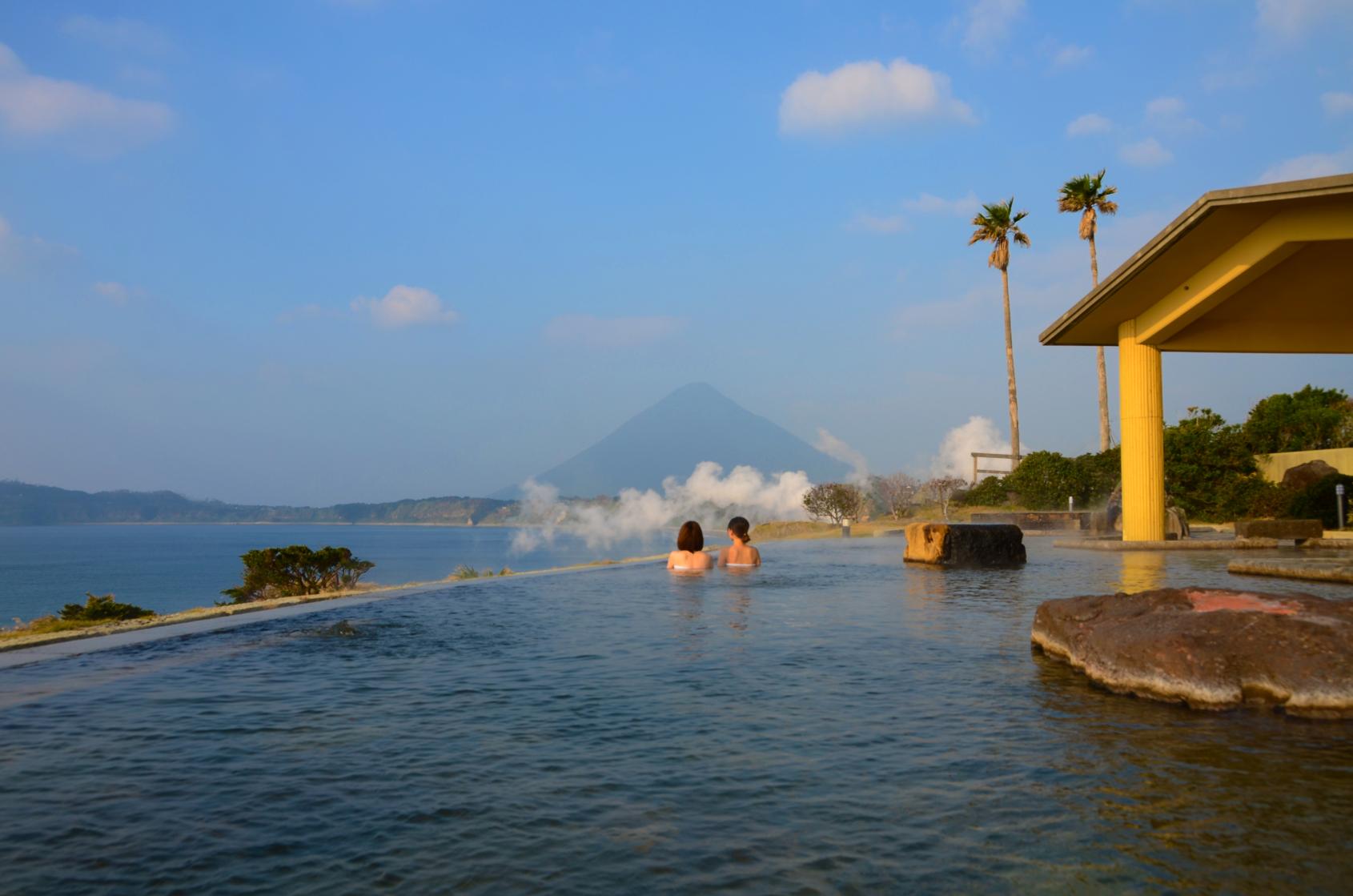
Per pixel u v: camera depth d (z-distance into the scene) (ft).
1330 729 14.58
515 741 13.99
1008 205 172.65
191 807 11.17
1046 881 8.85
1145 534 75.15
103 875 9.19
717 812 10.81
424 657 21.86
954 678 18.72
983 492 147.33
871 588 38.65
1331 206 54.65
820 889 8.70
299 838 10.11
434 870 9.22
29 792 11.78
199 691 18.06
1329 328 79.20
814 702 16.52
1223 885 8.75
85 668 20.74
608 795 11.44
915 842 9.84
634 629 26.43
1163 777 12.06
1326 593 34.53
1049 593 35.91
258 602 36.94
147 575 352.08
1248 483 109.40
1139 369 75.77
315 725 15.16
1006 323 171.83
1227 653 16.24
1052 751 13.30
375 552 475.72
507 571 65.51
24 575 359.46
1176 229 59.06
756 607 31.83
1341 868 9.12
